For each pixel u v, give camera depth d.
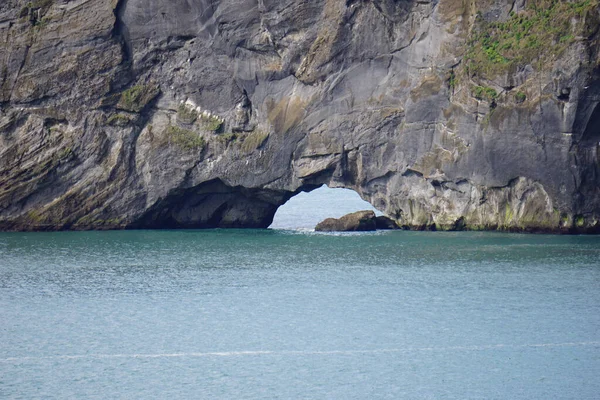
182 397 110.62
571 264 176.50
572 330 134.75
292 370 119.88
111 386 114.56
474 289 158.62
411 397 110.81
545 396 110.75
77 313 146.50
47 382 115.94
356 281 166.25
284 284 164.50
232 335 134.25
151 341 131.62
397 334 133.88
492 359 123.56
